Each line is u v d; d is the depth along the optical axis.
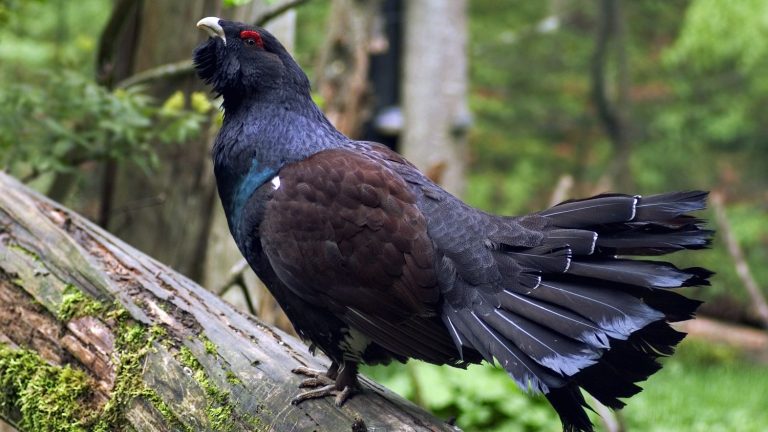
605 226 5.52
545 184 31.88
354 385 5.86
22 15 10.98
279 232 5.95
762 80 30.72
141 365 5.87
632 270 5.21
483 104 32.72
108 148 9.21
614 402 5.35
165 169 9.89
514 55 33.09
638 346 5.39
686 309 5.28
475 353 5.87
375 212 5.80
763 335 21.31
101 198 10.20
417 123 17.89
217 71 6.58
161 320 6.07
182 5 9.96
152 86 10.06
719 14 25.36
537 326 5.32
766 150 31.23
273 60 6.46
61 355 6.07
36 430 5.89
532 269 5.52
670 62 27.94
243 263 8.59
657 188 31.00
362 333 5.91
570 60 33.16
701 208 5.33
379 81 18.91
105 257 6.53
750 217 26.84
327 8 19.25
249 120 6.39
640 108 32.25
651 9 33.69
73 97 8.91
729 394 16.41
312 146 6.32
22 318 6.20
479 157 32.19
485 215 5.87
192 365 5.84
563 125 32.91
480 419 12.30
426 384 12.45
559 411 5.49
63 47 14.32
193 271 9.85
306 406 5.67
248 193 6.22
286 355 6.09
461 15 17.97
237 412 5.66
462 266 5.68
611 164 30.06
